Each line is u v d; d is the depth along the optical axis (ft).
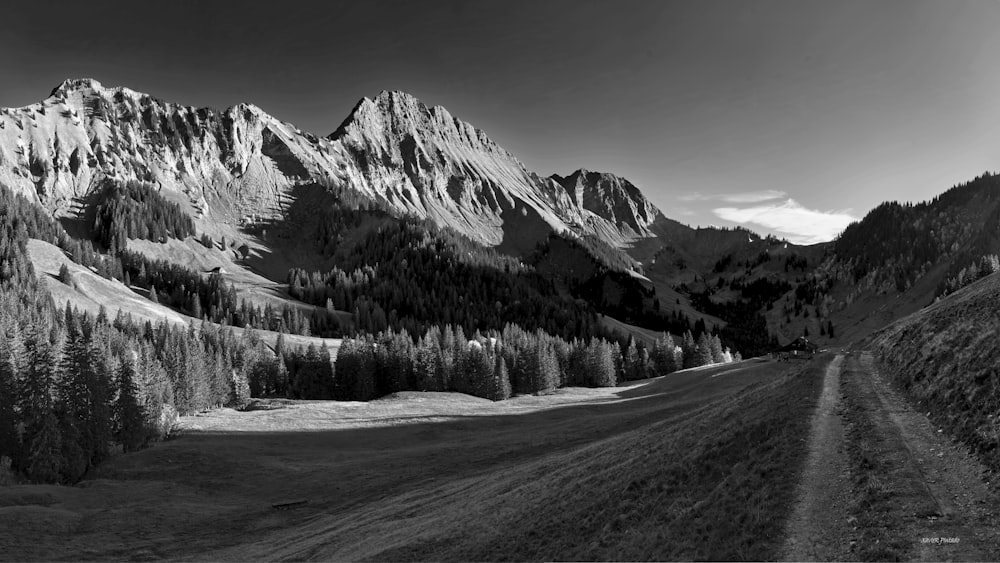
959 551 48.24
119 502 188.34
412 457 221.25
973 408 78.02
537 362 465.47
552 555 78.28
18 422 249.14
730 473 80.38
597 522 82.79
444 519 118.11
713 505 71.61
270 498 191.52
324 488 195.62
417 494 160.86
